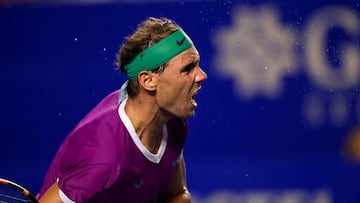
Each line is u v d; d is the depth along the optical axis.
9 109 27.75
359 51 27.00
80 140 14.34
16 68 27.61
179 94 14.27
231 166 27.30
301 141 27.42
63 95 27.48
